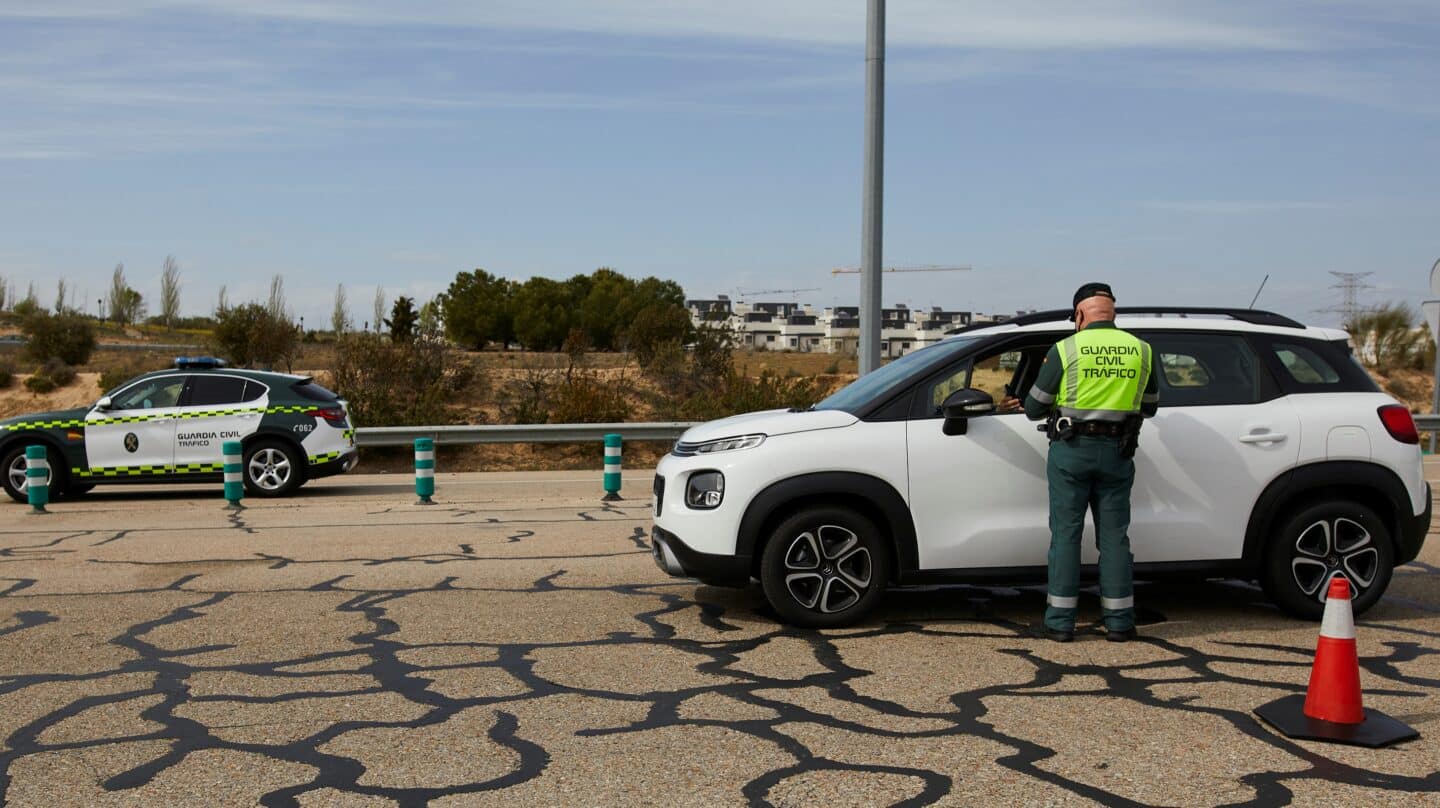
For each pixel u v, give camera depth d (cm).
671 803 426
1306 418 705
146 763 475
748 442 697
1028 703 548
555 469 2208
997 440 692
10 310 8588
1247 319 748
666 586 840
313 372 3081
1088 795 431
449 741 499
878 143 1515
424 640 680
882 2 1504
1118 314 741
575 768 464
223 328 3591
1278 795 430
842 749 484
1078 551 658
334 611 762
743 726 516
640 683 587
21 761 478
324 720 530
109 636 695
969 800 427
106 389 3356
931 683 582
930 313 14300
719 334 2975
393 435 1953
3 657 648
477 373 2767
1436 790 435
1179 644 659
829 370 3772
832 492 688
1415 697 558
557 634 693
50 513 1358
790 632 693
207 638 688
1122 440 640
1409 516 709
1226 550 700
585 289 7788
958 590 814
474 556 980
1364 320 4125
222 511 1348
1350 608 511
